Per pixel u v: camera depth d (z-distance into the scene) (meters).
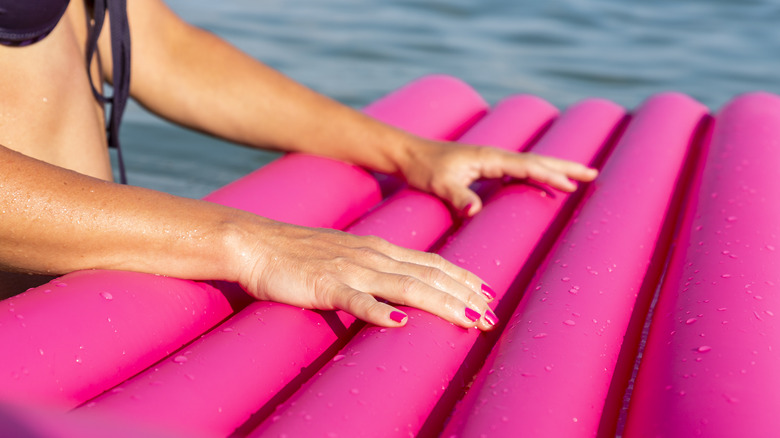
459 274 1.21
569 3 5.18
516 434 0.91
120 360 1.03
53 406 0.92
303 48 3.98
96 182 1.14
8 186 1.07
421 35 4.37
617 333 1.18
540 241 1.55
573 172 1.72
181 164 2.51
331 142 1.79
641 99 3.59
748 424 0.87
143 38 1.73
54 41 1.38
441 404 1.05
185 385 0.97
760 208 1.49
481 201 1.71
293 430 0.90
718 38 4.61
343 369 1.02
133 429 0.80
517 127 2.18
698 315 1.12
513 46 4.29
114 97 1.55
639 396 1.03
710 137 2.14
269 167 1.72
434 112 2.24
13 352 0.94
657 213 1.62
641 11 5.11
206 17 4.36
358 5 4.88
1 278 1.25
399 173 1.76
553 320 1.15
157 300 1.12
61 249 1.11
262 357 1.06
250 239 1.17
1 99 1.29
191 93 1.79
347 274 1.15
